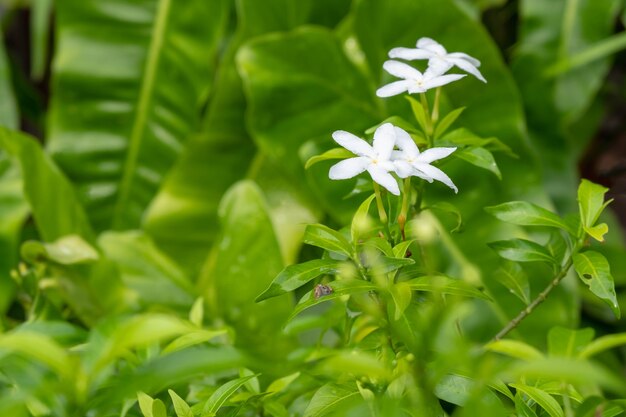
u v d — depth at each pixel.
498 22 2.02
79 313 1.46
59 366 1.03
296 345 1.44
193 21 1.94
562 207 1.80
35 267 1.44
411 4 1.65
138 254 1.59
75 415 1.06
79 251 1.43
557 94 1.81
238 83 1.88
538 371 1.00
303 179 1.71
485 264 1.54
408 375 1.10
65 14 1.94
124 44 1.94
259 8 1.82
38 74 1.98
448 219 1.57
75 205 1.68
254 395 1.18
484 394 1.13
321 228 1.13
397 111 1.62
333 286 1.11
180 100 1.96
